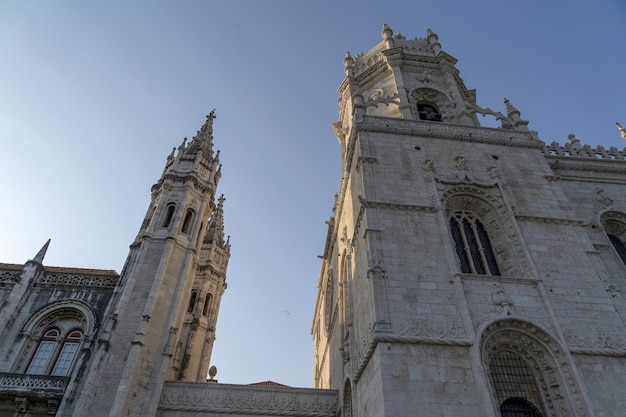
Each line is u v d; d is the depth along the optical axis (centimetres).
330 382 3494
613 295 2005
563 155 3014
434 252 2062
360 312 2180
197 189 3662
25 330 2867
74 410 2312
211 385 2650
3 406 2466
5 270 3177
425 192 2345
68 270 3256
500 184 2408
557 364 1756
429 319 1808
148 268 3012
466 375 1661
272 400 2642
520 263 2105
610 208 2705
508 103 3147
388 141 2627
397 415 1533
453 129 2769
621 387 1703
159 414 2505
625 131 3606
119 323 2691
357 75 3812
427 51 3706
